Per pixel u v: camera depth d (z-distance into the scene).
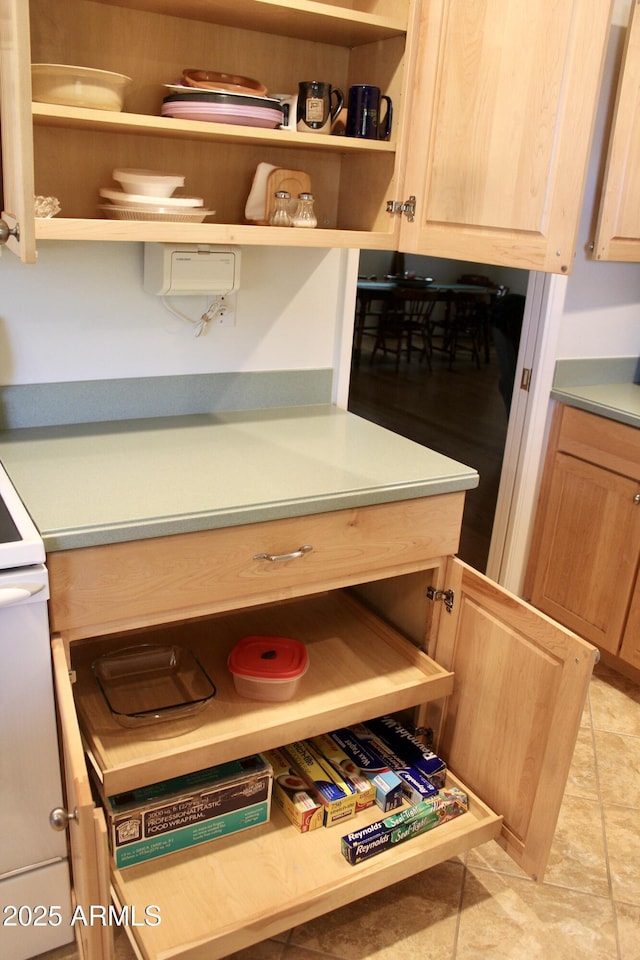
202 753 1.50
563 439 2.79
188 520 1.41
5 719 1.36
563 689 1.53
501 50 1.50
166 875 1.56
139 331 1.90
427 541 1.75
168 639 1.95
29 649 1.34
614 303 2.83
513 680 1.67
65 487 1.49
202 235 1.54
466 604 1.78
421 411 6.24
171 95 1.61
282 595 1.61
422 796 1.74
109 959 1.16
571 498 2.78
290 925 1.48
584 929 1.73
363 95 1.72
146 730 1.58
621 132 2.30
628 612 2.61
